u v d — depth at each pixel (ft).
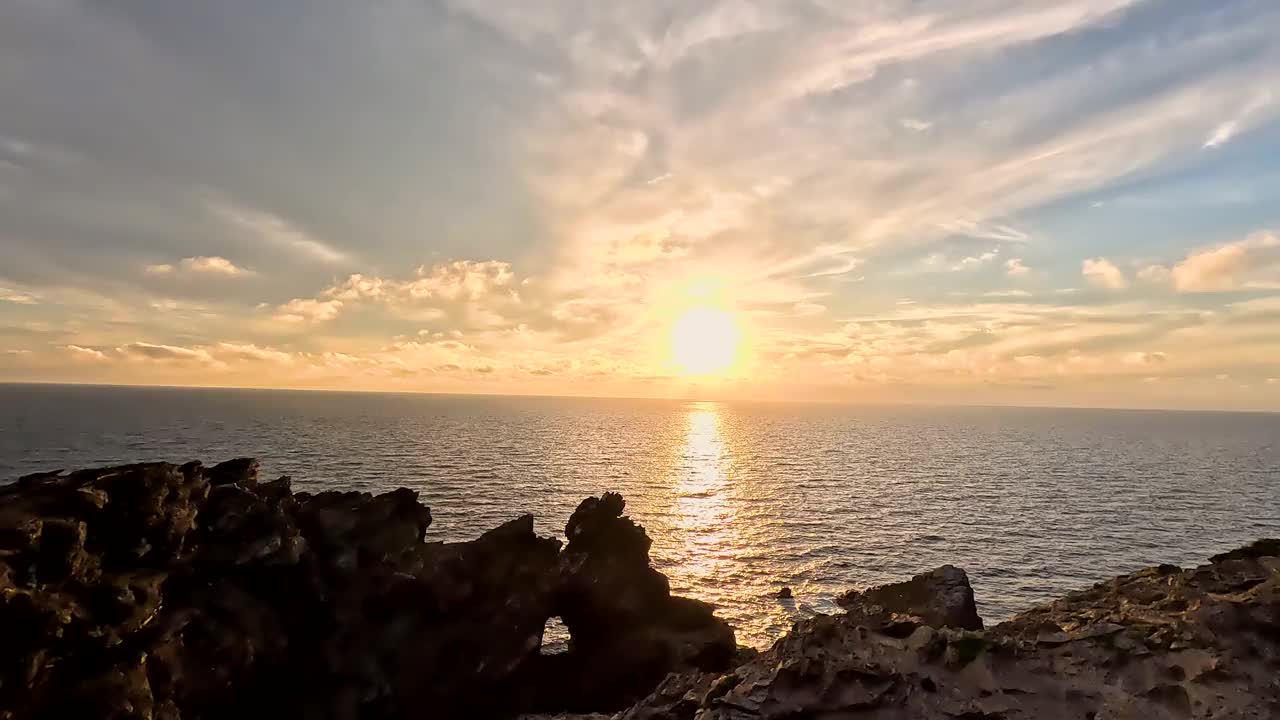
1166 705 49.57
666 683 71.31
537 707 114.11
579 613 125.08
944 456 574.15
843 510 296.30
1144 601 68.18
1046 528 262.06
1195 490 381.60
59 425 569.23
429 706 102.83
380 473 339.77
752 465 484.74
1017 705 50.96
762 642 144.87
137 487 83.46
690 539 236.63
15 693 63.21
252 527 94.94
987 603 171.83
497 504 271.28
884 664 55.72
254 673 88.63
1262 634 55.42
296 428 632.79
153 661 75.31
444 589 109.19
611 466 448.65
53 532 71.26
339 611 99.81
